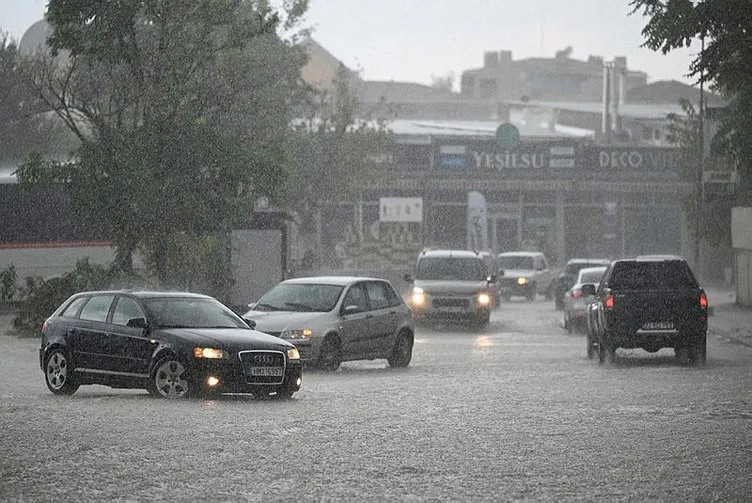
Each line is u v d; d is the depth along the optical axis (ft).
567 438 108.58
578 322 294.87
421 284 308.60
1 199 328.70
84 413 126.62
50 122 411.54
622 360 219.41
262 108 303.27
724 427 116.57
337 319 191.42
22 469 90.12
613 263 207.92
